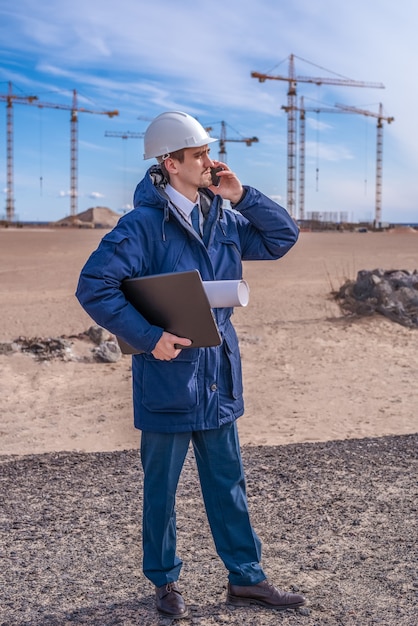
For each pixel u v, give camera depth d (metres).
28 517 4.65
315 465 5.66
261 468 5.62
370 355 12.52
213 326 2.90
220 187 3.19
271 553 4.04
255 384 10.71
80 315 17.16
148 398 3.10
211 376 3.13
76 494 5.10
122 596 3.56
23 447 7.73
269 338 13.73
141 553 4.07
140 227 3.02
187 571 3.84
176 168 3.07
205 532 4.39
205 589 3.61
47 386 10.53
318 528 4.38
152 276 2.90
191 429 3.12
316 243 49.03
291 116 151.25
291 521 4.50
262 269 27.89
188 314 2.91
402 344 13.30
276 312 16.66
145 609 3.42
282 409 9.35
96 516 4.65
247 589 3.37
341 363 12.00
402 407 9.40
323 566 3.85
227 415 3.19
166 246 3.06
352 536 4.25
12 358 11.78
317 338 13.67
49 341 12.49
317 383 10.76
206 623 3.26
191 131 3.02
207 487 3.31
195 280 2.83
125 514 4.68
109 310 2.90
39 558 4.02
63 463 5.93
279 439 7.86
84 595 3.58
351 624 3.23
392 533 4.28
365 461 5.74
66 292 21.64
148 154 3.10
